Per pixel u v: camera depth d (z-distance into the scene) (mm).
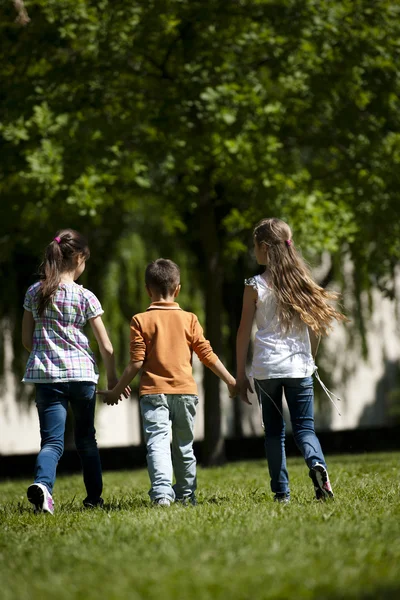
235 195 44125
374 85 42531
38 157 36594
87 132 38156
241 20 40094
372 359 72938
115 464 53312
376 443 58469
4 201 41281
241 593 8578
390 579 9141
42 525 14664
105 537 12391
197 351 17578
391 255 44500
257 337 16953
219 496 19438
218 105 37656
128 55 39938
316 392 61938
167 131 38906
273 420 17016
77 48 40469
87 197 36969
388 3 41750
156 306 17562
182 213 51281
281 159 41906
